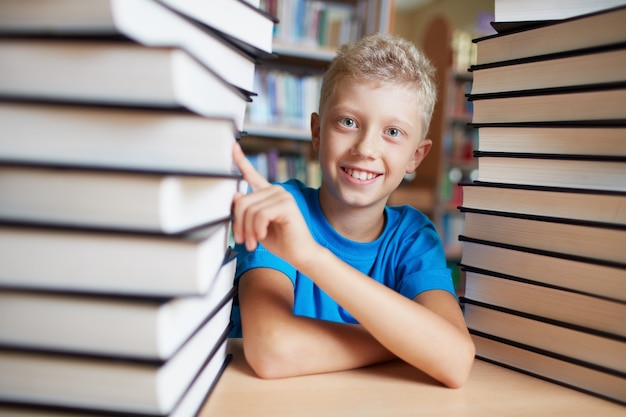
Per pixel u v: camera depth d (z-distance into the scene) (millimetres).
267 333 540
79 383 341
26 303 334
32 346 338
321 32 2729
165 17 333
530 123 553
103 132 335
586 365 525
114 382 336
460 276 3734
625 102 489
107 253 332
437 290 751
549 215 541
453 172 3916
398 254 896
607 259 501
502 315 595
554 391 539
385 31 2705
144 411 342
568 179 535
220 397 466
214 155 341
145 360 331
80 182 323
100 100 323
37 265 336
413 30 6289
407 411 464
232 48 434
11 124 333
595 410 497
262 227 474
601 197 499
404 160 804
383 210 951
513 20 566
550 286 542
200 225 368
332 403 470
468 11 5379
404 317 541
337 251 892
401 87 769
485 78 601
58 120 331
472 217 616
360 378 542
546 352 557
